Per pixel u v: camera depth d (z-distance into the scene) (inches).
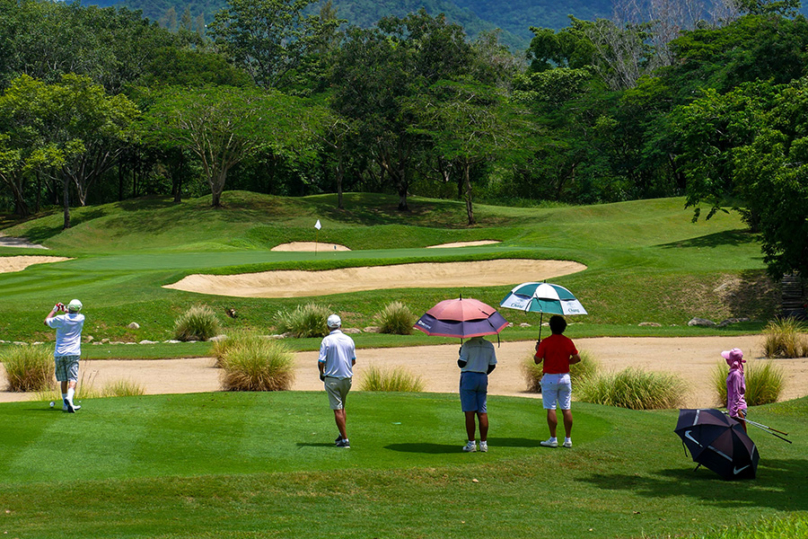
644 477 323.0
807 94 1198.9
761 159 1152.8
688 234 2033.7
